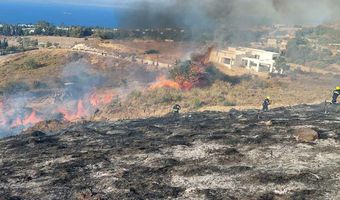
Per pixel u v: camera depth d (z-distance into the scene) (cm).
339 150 1489
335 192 1114
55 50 7925
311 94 4612
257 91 5066
